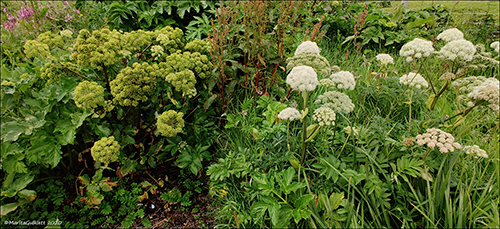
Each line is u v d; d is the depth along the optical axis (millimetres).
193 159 2561
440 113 2867
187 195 2471
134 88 2137
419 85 2314
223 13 2787
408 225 1883
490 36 4754
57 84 2203
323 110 1991
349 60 3963
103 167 2275
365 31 4641
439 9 5730
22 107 2283
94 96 2012
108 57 2137
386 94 2840
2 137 2006
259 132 2449
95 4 4828
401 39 4488
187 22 4672
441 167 1934
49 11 4809
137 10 4422
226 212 2201
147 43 2582
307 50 2207
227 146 2836
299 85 1785
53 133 2205
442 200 1916
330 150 2350
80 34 2232
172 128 2148
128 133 2467
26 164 2227
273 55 3016
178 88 2230
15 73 2311
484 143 2402
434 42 4250
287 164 2385
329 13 5164
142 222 2252
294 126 2576
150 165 2525
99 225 2227
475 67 2334
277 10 4020
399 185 1957
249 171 2266
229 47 2963
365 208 2031
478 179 2086
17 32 4039
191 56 2545
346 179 1936
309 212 1828
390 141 2148
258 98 3117
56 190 2307
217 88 3229
